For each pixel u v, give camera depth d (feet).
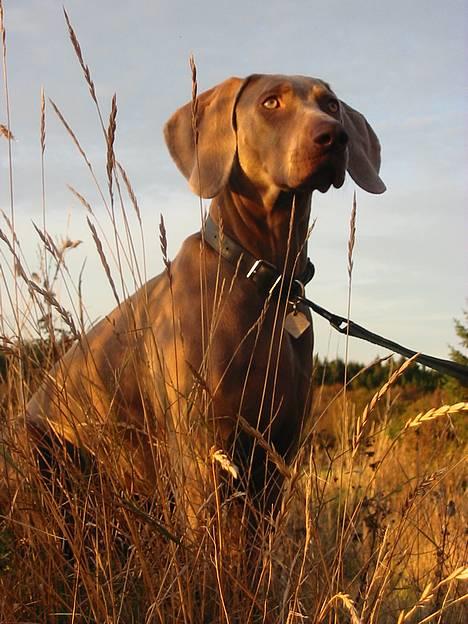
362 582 3.09
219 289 3.90
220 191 4.05
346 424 3.08
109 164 3.17
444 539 3.56
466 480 3.92
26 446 3.16
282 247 4.08
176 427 3.40
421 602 2.26
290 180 3.88
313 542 3.09
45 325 3.43
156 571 3.01
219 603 2.88
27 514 3.11
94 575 2.99
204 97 4.31
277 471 3.84
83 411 3.19
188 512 3.23
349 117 4.47
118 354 4.06
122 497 2.93
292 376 3.93
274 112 4.03
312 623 2.74
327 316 3.87
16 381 3.44
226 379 3.76
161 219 3.13
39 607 3.04
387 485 3.91
